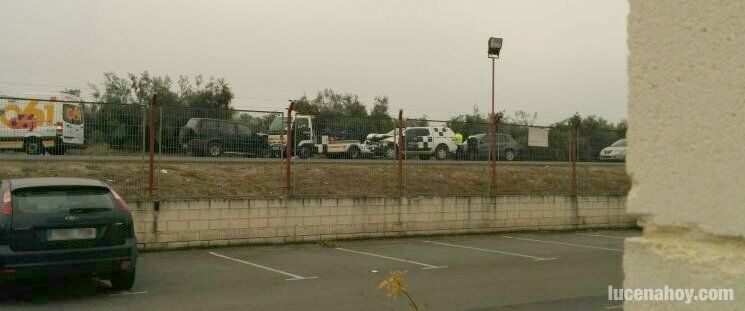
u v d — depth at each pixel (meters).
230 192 13.88
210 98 44.66
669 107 1.42
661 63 1.43
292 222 14.15
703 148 1.36
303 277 10.20
